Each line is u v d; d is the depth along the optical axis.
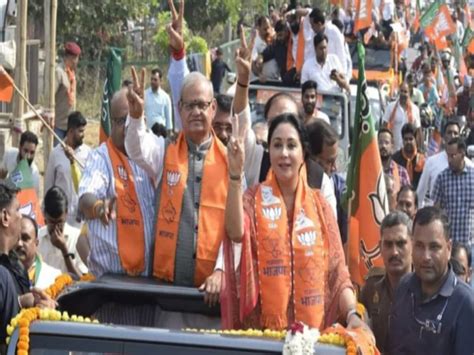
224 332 7.10
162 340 6.95
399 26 29.39
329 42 19.95
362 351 7.09
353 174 10.30
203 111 8.96
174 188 8.91
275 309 7.98
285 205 8.16
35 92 22.55
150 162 9.08
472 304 8.57
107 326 7.02
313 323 8.02
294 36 20.09
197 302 8.43
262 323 8.02
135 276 9.10
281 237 8.05
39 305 7.96
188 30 34.50
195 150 9.02
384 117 23.27
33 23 29.19
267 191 8.17
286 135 8.16
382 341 9.41
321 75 19.62
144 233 9.15
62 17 30.72
